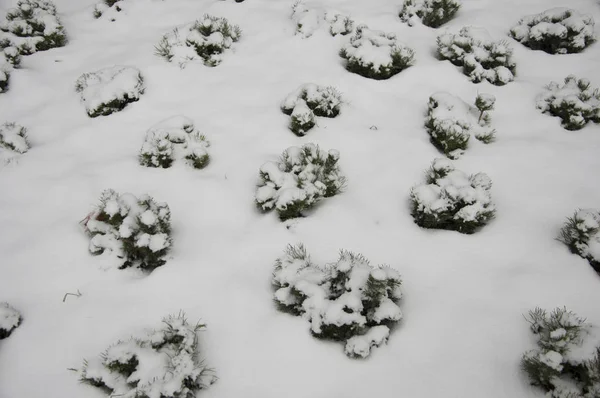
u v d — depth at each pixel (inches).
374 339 116.0
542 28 227.8
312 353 119.7
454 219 148.9
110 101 205.8
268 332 125.4
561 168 171.2
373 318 121.6
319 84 217.2
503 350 117.9
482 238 147.6
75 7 298.2
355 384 112.7
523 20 244.5
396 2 277.6
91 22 280.4
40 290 140.6
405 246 146.9
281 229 154.7
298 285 124.7
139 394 105.0
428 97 210.8
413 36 247.9
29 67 241.3
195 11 278.7
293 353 120.1
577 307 126.1
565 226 148.9
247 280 139.6
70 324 130.4
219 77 226.8
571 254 139.9
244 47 246.5
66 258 149.3
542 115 196.2
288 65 232.2
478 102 183.0
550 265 137.5
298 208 154.9
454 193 148.1
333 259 142.8
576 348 107.5
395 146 186.2
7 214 165.3
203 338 124.8
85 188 173.5
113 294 138.1
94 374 113.1
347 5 275.3
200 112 206.2
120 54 246.5
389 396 109.7
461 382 111.7
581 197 159.2
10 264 147.9
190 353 115.5
